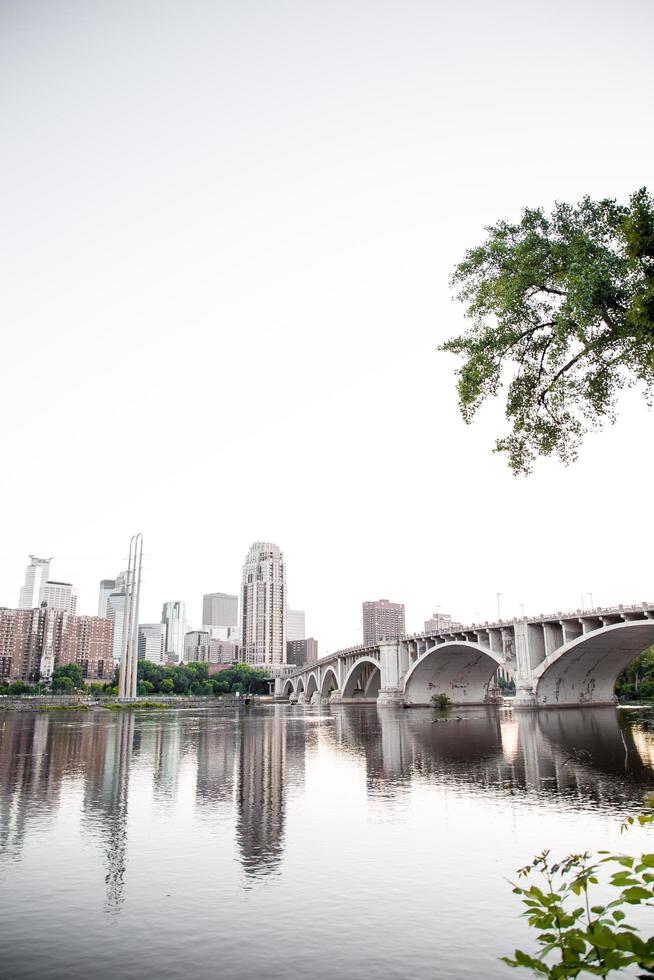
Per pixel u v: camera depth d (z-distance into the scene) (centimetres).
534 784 2391
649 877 508
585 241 1447
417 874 1355
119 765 3209
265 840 1661
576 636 7188
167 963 957
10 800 2248
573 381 1592
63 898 1245
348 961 952
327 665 17250
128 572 14950
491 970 912
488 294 1599
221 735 5212
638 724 4944
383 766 3045
